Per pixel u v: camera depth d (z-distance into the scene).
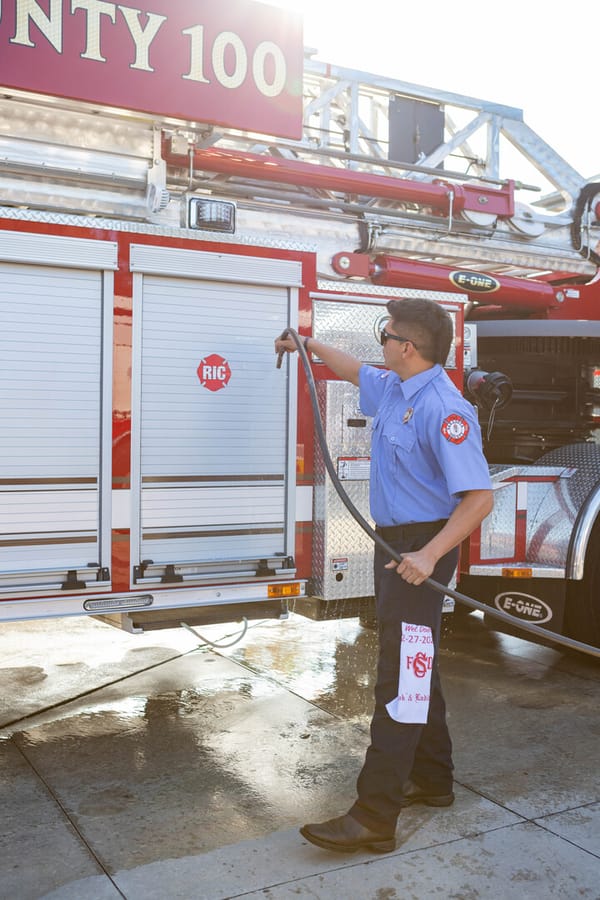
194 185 4.54
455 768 3.30
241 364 3.69
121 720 3.75
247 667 4.54
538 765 3.35
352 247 5.21
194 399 3.57
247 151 4.98
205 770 3.24
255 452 3.73
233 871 2.54
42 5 3.60
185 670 4.47
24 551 3.25
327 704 3.98
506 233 5.79
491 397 4.57
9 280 3.21
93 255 3.33
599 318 6.17
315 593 3.89
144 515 3.47
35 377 3.25
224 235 3.62
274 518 3.78
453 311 4.34
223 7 4.00
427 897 2.42
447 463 2.61
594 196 6.10
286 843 2.71
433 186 5.36
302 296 3.83
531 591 4.64
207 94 3.99
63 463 3.30
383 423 2.82
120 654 4.74
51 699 4.00
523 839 2.76
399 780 2.64
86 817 2.86
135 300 3.43
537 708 4.01
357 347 3.99
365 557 3.96
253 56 4.10
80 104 3.77
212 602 3.64
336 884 2.48
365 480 3.94
